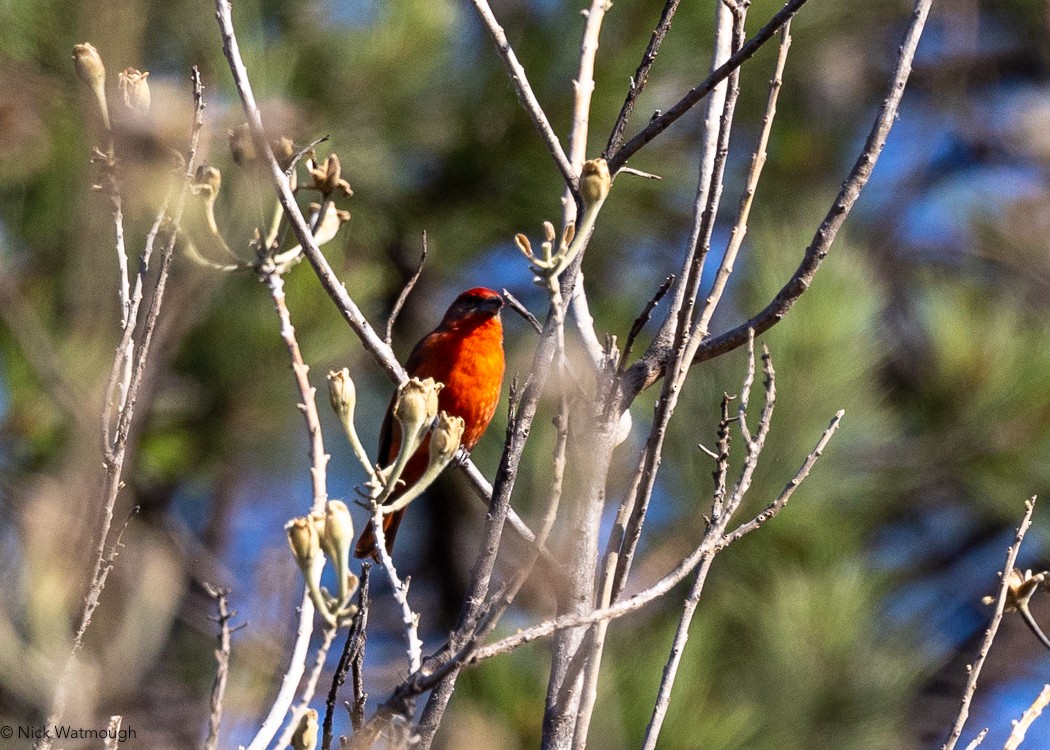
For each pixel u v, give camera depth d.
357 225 11.65
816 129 15.59
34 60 9.01
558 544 5.98
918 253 17.62
